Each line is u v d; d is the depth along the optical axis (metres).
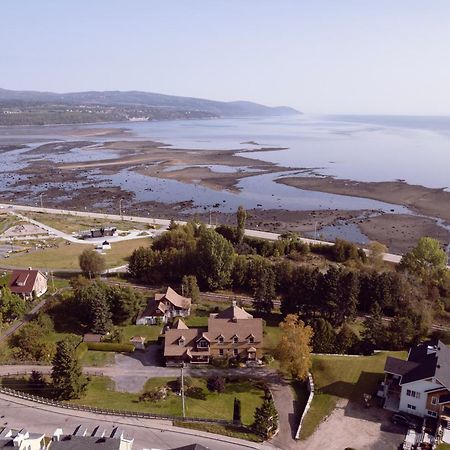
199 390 77.25
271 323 102.69
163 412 70.62
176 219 194.25
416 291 106.50
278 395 77.00
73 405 70.75
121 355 88.75
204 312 107.19
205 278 119.25
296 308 103.38
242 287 122.06
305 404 74.19
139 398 74.25
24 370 81.94
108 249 150.88
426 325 93.50
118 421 67.69
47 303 104.81
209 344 86.50
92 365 84.62
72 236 164.25
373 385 76.88
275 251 146.38
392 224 184.50
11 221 180.50
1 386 75.62
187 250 125.62
